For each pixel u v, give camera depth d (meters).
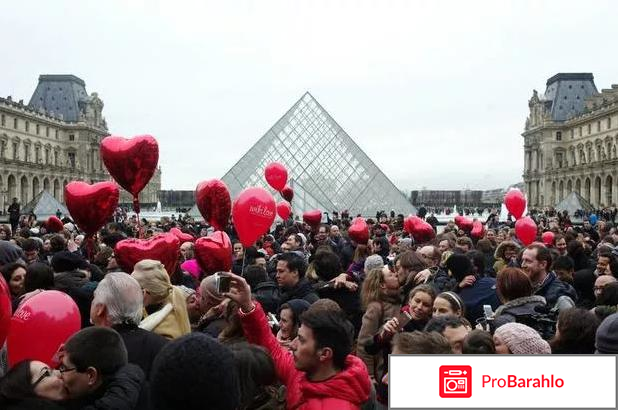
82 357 5.49
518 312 8.95
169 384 3.96
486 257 17.81
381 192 70.19
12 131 154.12
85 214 11.80
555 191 183.25
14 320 6.33
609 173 148.75
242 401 5.52
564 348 7.69
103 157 11.38
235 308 7.78
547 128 186.50
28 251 15.96
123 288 6.87
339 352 5.79
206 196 11.82
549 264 11.37
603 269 13.13
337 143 72.56
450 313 8.55
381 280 9.77
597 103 166.25
